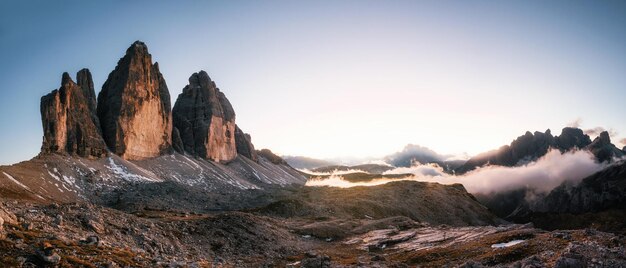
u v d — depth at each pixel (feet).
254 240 348.18
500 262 229.45
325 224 501.56
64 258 147.84
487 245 280.51
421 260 280.51
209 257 268.82
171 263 182.09
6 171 545.44
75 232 193.67
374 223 519.60
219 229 342.85
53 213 212.02
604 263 180.04
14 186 504.43
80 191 627.05
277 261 298.76
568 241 236.43
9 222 169.17
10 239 150.61
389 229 481.05
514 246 246.47
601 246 207.31
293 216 629.92
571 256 183.42
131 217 279.69
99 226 216.54
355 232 475.72
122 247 195.52
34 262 139.23
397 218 561.84
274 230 403.13
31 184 546.26
